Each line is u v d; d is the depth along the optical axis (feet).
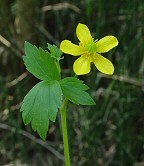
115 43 0.62
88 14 1.16
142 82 1.19
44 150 1.29
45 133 0.58
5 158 1.25
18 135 1.18
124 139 1.20
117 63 1.20
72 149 1.21
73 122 1.19
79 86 0.60
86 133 1.19
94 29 1.23
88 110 1.20
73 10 1.24
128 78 1.18
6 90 1.19
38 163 1.24
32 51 0.61
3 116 1.28
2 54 1.27
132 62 1.20
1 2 1.19
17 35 1.24
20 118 1.24
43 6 1.26
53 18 1.29
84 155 1.20
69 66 1.22
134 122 1.23
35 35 1.22
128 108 1.19
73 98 0.59
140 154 1.25
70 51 0.60
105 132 1.24
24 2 1.17
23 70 1.26
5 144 1.27
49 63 0.61
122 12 1.21
